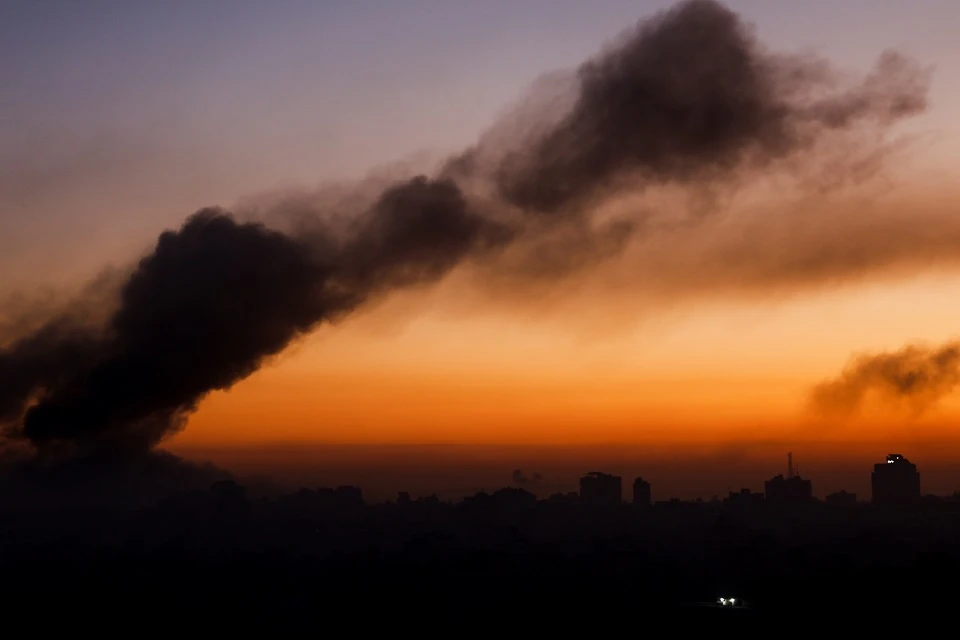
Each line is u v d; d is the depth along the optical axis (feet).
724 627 602.03
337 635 613.11
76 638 595.88
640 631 603.26
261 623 633.61
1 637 592.60
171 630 617.21
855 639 558.15
